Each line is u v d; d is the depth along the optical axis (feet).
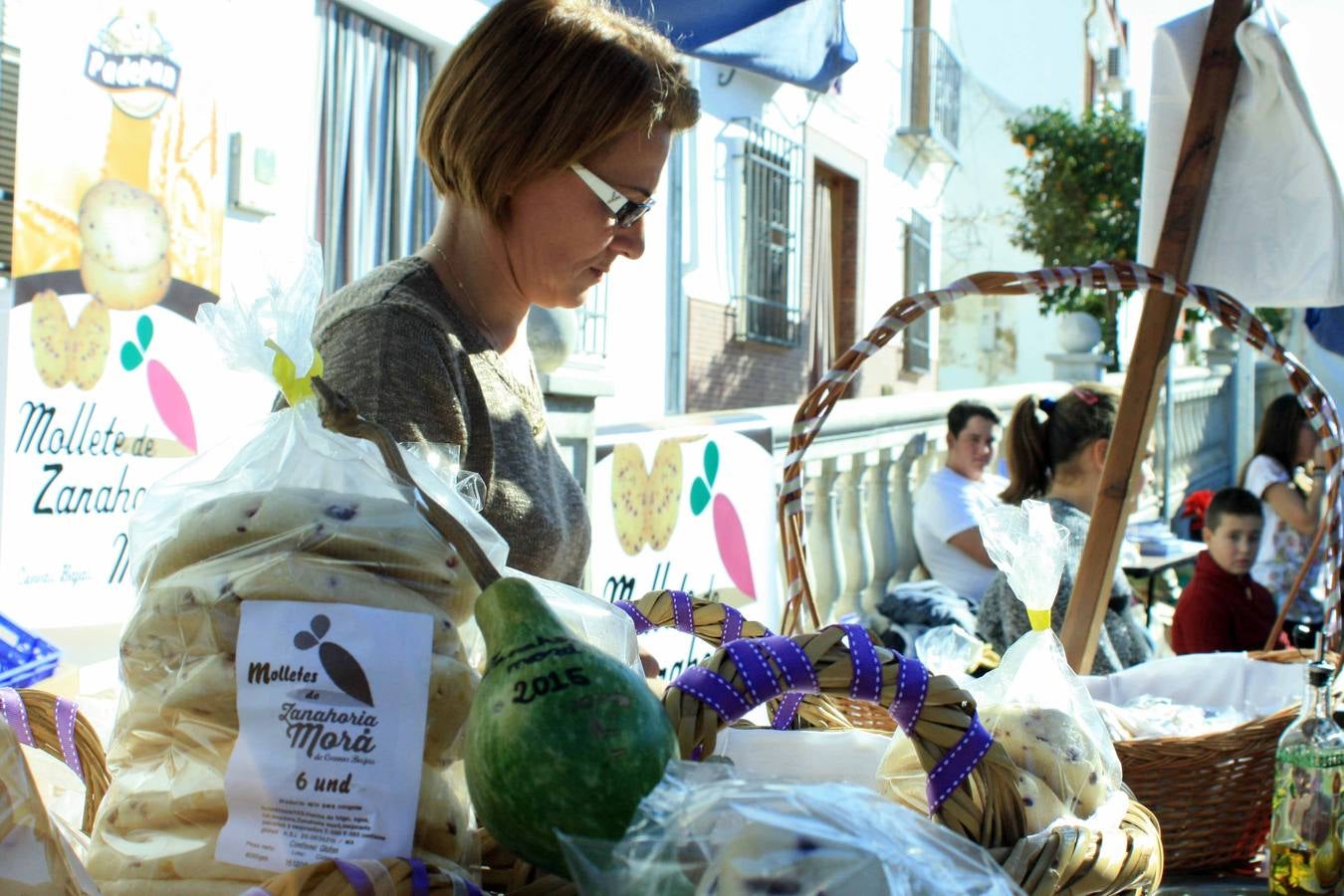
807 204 33.91
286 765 2.49
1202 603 13.78
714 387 28.32
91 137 11.02
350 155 15.90
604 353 22.95
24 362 10.36
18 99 10.49
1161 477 36.88
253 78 13.32
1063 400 12.00
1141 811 3.49
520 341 5.45
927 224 46.88
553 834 2.35
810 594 5.32
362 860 2.39
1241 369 47.14
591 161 4.95
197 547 2.68
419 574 2.69
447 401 4.64
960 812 2.84
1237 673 6.68
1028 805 3.29
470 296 5.14
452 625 2.69
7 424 10.22
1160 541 20.12
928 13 42.68
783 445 15.83
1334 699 5.34
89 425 10.99
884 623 13.91
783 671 2.82
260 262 3.05
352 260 16.06
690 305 26.86
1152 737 5.24
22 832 2.23
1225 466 47.19
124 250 11.34
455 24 17.40
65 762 3.45
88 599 11.02
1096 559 7.52
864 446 18.07
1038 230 51.39
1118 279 5.61
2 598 10.18
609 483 11.14
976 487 15.47
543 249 5.09
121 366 11.35
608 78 4.82
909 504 20.03
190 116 12.24
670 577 11.98
